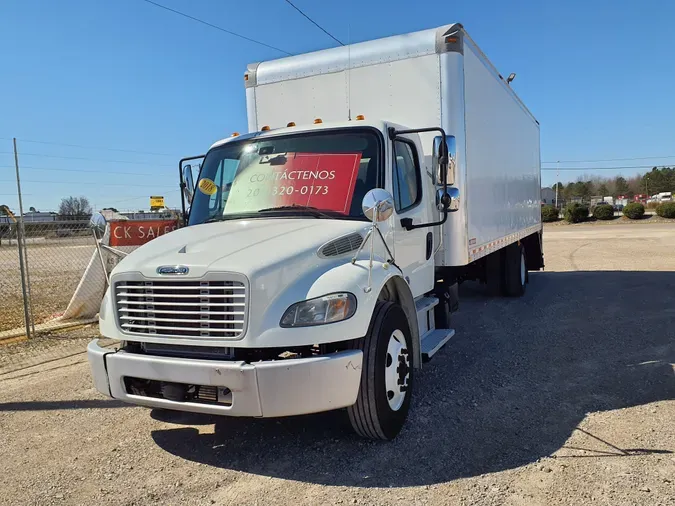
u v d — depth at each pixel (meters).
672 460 3.63
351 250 4.09
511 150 9.10
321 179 4.73
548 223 49.50
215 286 3.54
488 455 3.81
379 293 3.99
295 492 3.42
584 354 6.30
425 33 5.94
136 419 4.81
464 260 6.09
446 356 6.40
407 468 3.66
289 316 3.49
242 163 5.16
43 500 3.46
